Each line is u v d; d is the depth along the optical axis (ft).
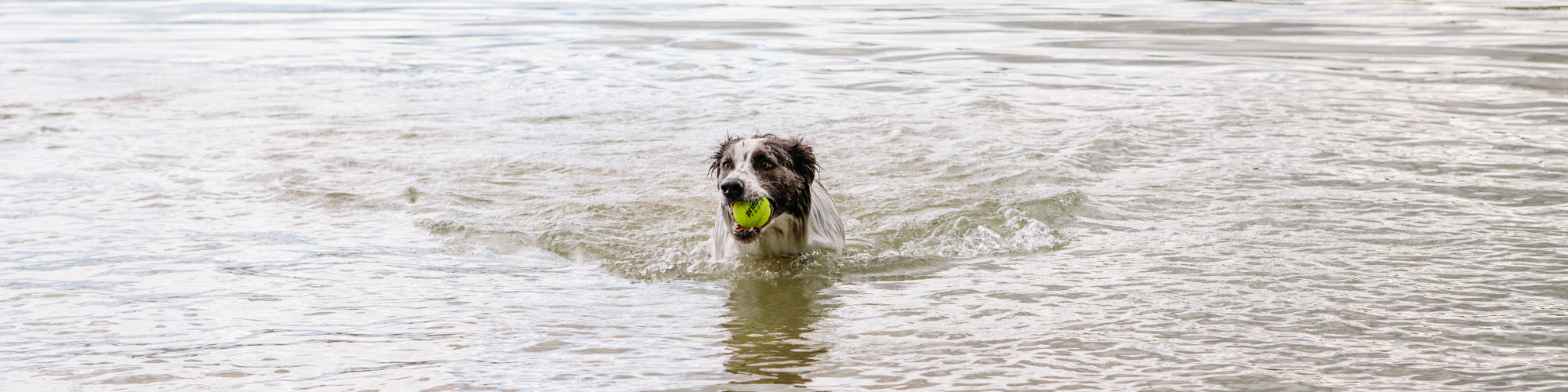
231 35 84.28
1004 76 60.34
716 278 25.29
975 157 38.86
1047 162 37.47
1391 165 35.94
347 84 59.77
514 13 97.55
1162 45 71.72
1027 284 23.85
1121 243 27.48
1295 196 32.01
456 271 25.66
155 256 26.50
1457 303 21.36
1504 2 94.79
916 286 24.13
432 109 51.11
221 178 36.32
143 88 58.75
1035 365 18.43
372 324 21.18
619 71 63.77
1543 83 53.16
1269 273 24.06
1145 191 33.45
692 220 31.83
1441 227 27.86
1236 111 47.67
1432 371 17.71
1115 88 55.72
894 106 50.93
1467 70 58.29
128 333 20.56
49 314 21.76
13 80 61.87
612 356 19.26
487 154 40.40
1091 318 21.03
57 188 34.37
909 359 18.93
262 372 18.44
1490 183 32.78
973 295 23.11
